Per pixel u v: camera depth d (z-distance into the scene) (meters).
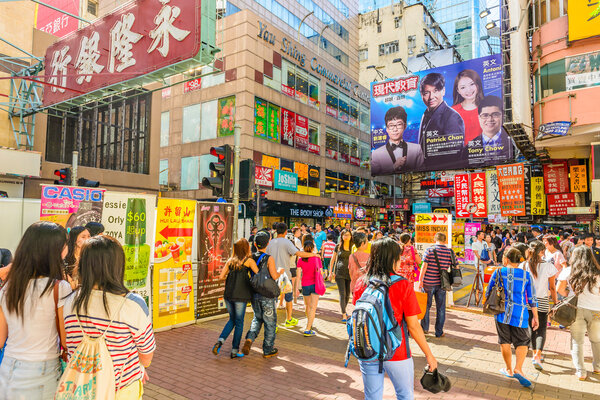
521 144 17.56
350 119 38.00
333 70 35.28
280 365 5.12
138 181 20.56
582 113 14.80
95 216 5.98
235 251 5.50
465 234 19.27
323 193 32.94
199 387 4.37
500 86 20.98
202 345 5.95
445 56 37.06
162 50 8.96
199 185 26.62
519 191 18.77
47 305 2.15
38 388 2.08
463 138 21.91
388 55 46.69
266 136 26.81
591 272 4.74
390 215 43.50
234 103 25.58
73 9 19.89
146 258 6.48
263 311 5.38
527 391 4.40
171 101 28.91
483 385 4.57
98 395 1.85
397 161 24.19
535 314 4.64
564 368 5.20
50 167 16.52
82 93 10.73
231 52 26.02
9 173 13.17
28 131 15.35
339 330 6.95
